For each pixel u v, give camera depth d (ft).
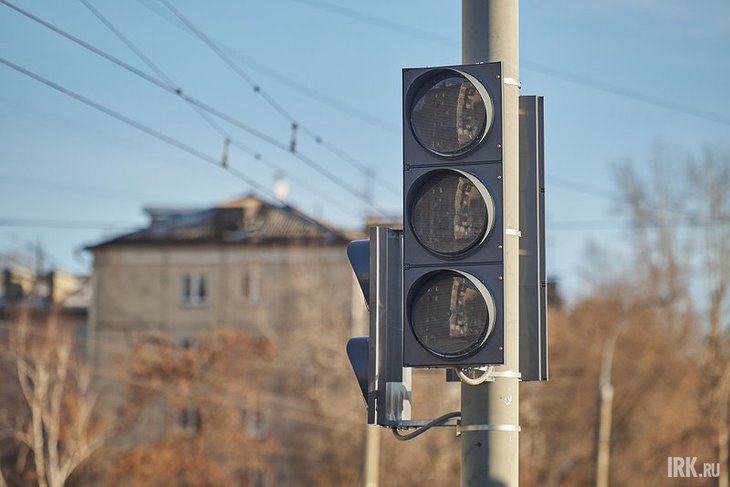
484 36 19.90
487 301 17.56
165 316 190.29
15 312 159.63
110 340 190.49
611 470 152.97
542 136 19.98
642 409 155.53
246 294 187.32
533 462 150.00
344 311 151.74
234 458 144.87
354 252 20.48
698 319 168.35
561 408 155.84
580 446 153.17
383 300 20.03
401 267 20.11
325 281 169.78
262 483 148.05
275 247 186.50
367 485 79.77
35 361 127.85
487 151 18.19
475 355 17.60
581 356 159.02
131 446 161.17
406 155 18.39
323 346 146.51
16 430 130.82
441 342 17.70
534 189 19.83
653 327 163.02
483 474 18.80
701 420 155.02
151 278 191.93
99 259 193.16
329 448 139.85
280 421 148.66
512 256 19.39
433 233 18.03
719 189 173.17
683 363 161.48
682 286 169.07
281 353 149.89
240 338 150.41
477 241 17.81
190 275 190.60
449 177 18.10
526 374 19.29
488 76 18.44
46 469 140.46
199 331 188.85
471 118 18.24
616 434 154.51
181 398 147.13
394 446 132.67
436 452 131.23
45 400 127.13
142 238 192.95
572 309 168.96
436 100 18.43
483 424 18.92
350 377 143.43
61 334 146.82
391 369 19.85
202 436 144.36
